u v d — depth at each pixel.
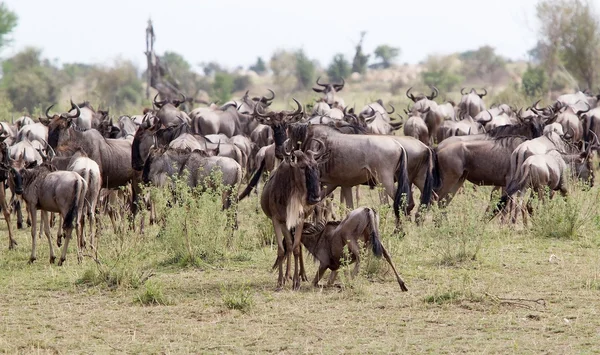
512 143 66.88
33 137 81.75
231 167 62.97
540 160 62.06
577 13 199.25
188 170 62.38
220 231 55.72
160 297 43.00
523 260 52.28
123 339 36.03
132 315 40.22
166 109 97.69
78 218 53.88
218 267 52.28
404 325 37.44
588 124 103.38
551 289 44.19
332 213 63.25
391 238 54.19
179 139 69.06
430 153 63.22
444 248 53.34
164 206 58.09
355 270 44.09
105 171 68.50
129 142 71.44
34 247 54.88
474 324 37.31
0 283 48.03
